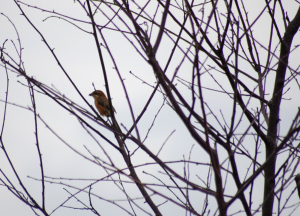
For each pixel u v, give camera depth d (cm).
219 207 591
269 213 721
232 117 642
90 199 764
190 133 582
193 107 583
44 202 761
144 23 745
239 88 825
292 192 663
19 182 771
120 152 857
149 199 779
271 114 819
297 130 609
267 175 757
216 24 764
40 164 785
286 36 868
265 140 779
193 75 585
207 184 707
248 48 875
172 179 722
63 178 767
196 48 588
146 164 714
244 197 645
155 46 623
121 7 662
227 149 636
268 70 825
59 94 785
